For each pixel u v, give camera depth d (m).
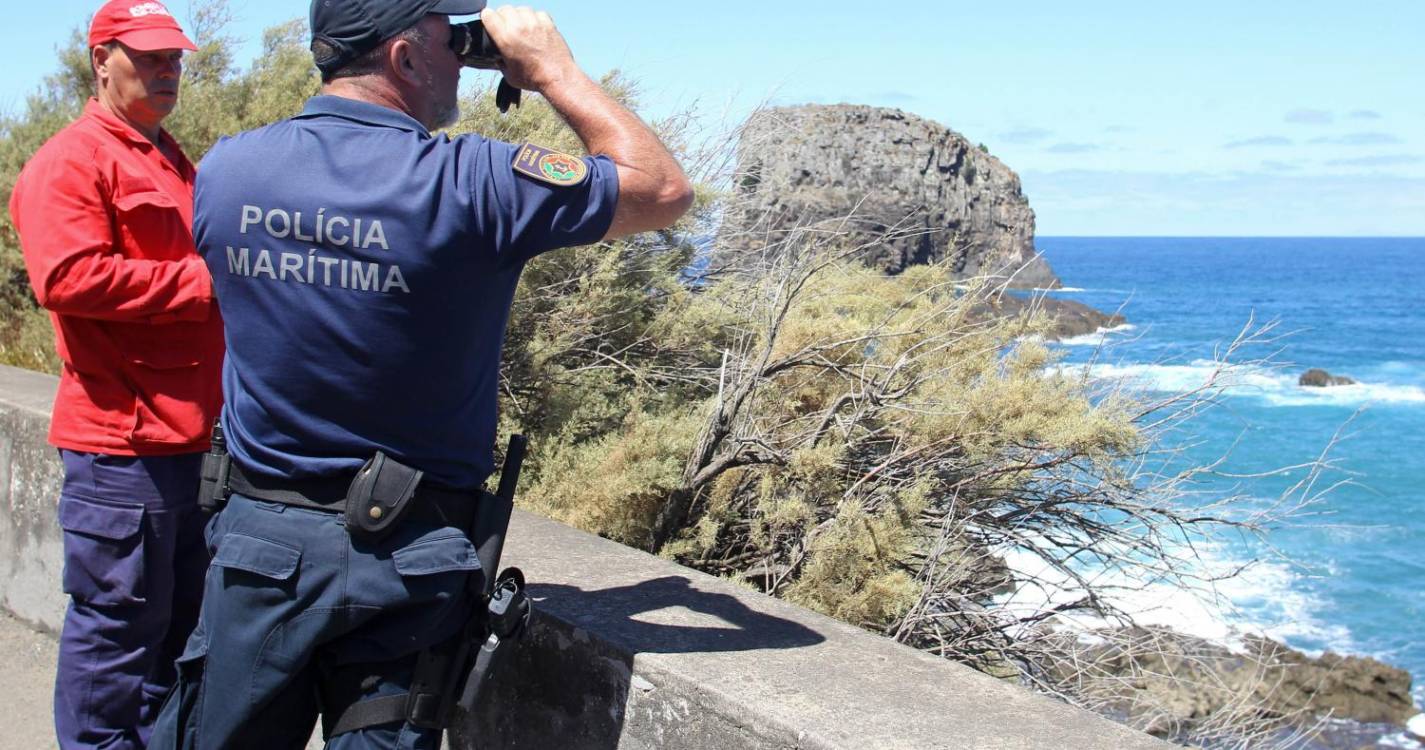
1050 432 4.45
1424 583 15.84
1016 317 5.14
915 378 4.67
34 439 3.59
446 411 1.68
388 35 1.67
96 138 2.34
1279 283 104.44
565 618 2.18
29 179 2.30
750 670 1.99
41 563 3.62
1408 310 75.06
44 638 3.63
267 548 1.65
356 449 1.65
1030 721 1.85
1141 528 4.93
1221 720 5.24
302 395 1.64
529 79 1.82
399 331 1.60
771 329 4.57
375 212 1.58
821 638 2.19
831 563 4.21
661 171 1.73
